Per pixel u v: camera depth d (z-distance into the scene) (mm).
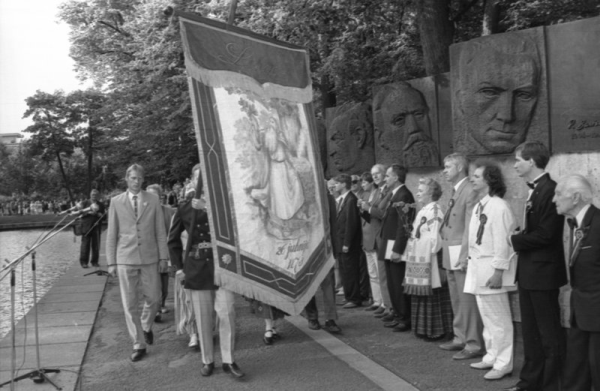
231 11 6324
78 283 12430
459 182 6199
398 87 9141
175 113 18891
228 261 5645
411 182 9031
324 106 15797
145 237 6719
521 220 6758
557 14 11141
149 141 21734
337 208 9094
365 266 9281
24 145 58375
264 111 6156
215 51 5848
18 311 10156
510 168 6918
